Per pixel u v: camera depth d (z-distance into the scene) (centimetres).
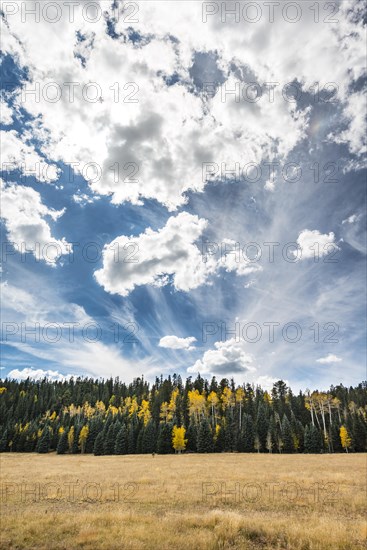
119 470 2909
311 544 816
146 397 11594
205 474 2480
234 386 10262
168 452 6362
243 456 5053
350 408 8831
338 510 1316
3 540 857
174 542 826
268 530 933
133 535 871
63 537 884
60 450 7388
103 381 14762
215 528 950
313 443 6325
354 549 807
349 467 3008
